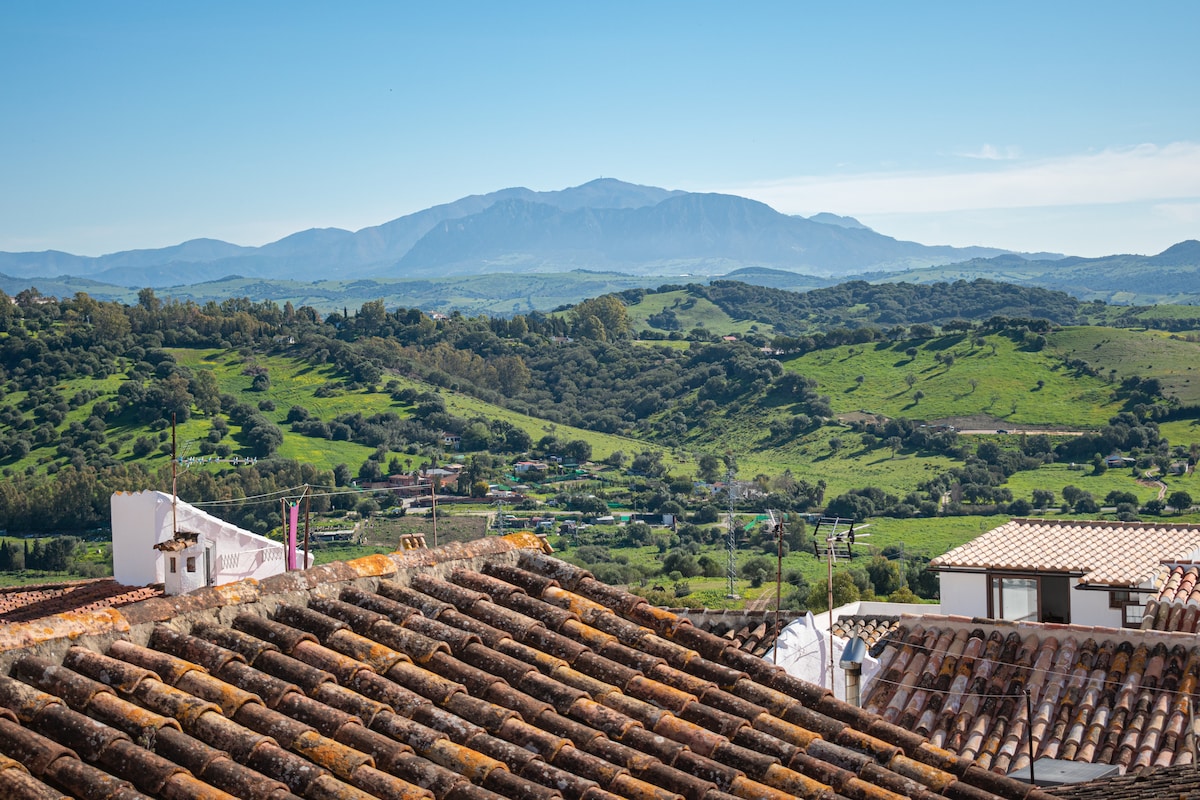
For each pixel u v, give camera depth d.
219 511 96.50
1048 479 148.00
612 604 7.43
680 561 90.88
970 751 12.84
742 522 125.75
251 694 5.38
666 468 169.00
